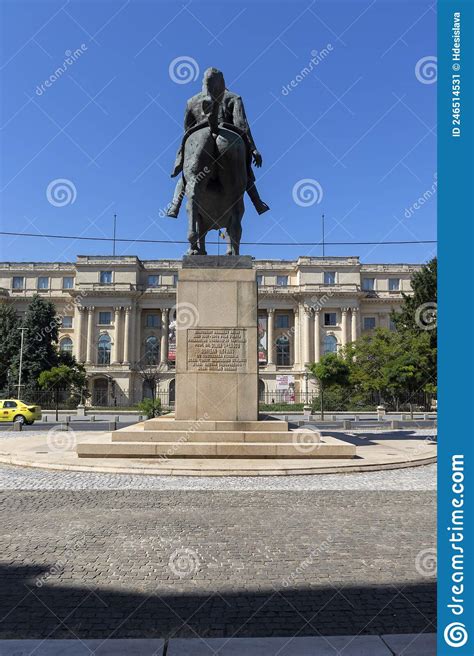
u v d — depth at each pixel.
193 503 7.46
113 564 5.02
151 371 73.50
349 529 6.27
